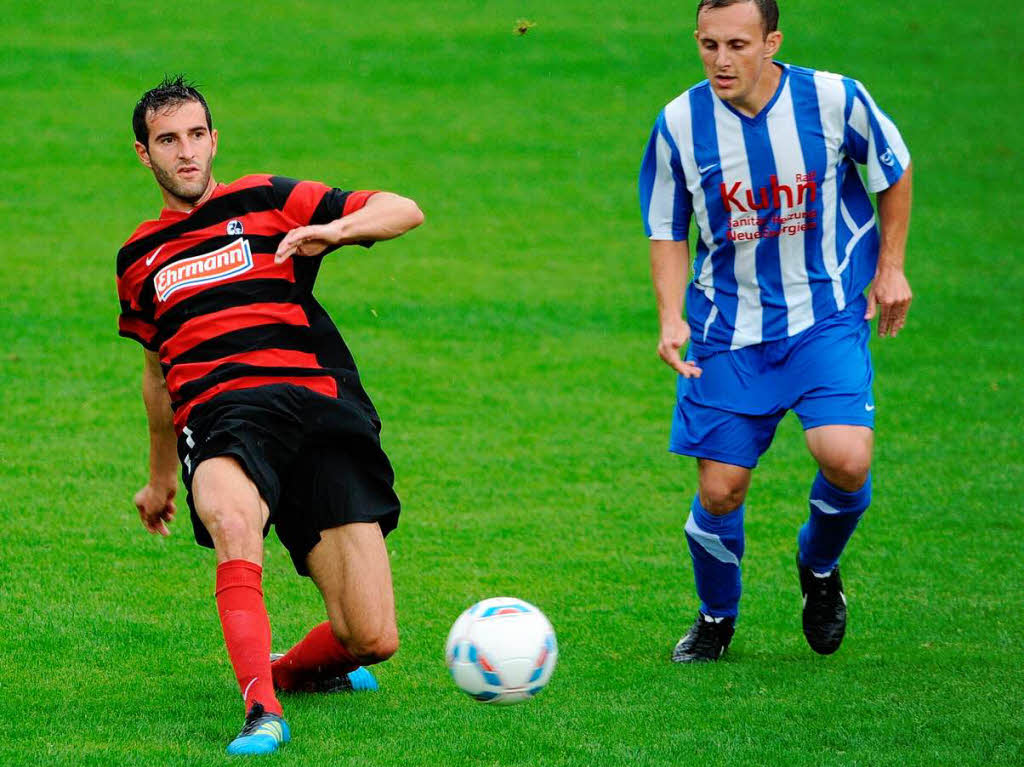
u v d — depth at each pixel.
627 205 57.47
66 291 43.25
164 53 75.81
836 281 18.34
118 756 14.10
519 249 51.06
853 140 18.02
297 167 59.75
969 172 63.09
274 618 20.50
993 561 24.08
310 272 16.67
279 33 80.81
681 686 17.52
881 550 24.72
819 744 15.13
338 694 17.16
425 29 82.56
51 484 27.27
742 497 18.45
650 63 77.75
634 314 43.81
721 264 18.56
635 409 34.72
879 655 19.08
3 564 22.50
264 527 15.28
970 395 36.41
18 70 71.62
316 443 16.06
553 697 16.98
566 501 27.45
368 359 38.41
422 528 25.53
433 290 45.62
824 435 17.88
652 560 23.88
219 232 16.55
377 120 67.56
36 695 16.66
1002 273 49.50
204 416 15.77
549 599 21.72
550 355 39.44
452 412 34.00
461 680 14.89
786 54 80.38
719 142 17.98
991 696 17.00
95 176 57.72
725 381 18.50
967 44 83.75
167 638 19.25
